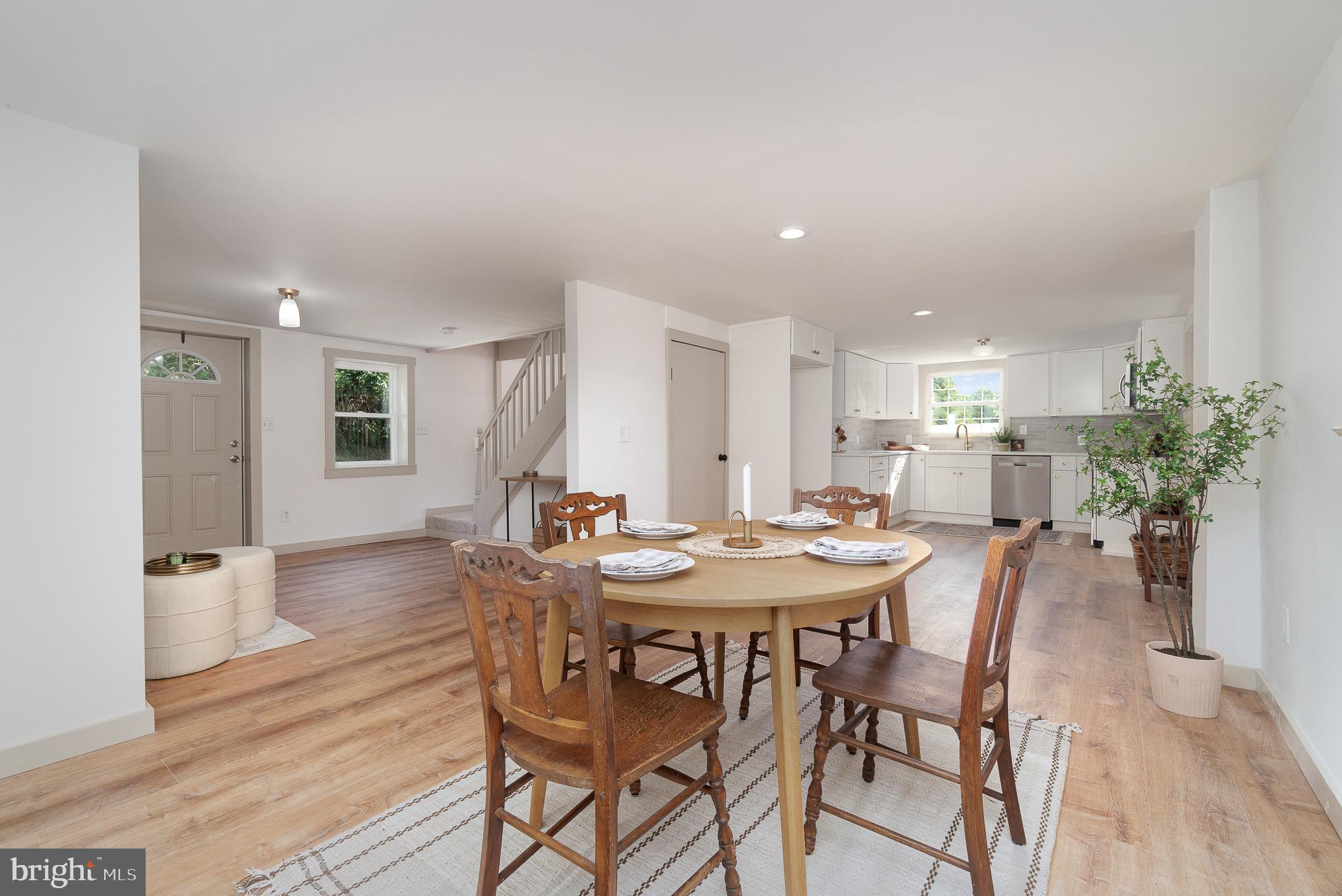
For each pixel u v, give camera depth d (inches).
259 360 221.5
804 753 82.8
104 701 84.0
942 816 68.2
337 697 100.2
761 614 57.9
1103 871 58.8
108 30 61.4
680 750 51.1
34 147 78.5
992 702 57.7
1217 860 60.2
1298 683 80.6
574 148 86.9
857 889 57.1
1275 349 90.2
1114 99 74.9
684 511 196.2
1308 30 62.1
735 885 53.9
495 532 236.1
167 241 126.5
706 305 186.7
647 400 179.6
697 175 95.6
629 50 65.2
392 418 265.9
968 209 109.3
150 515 200.2
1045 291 167.2
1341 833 62.9
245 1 57.1
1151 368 95.9
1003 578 51.8
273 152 87.8
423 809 69.9
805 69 68.7
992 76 70.0
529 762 49.3
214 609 112.9
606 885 44.8
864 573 64.0
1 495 76.3
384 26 61.1
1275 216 89.5
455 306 187.0
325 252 134.4
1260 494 98.8
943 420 337.7
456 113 78.0
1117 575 184.7
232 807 70.1
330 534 241.3
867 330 228.2
